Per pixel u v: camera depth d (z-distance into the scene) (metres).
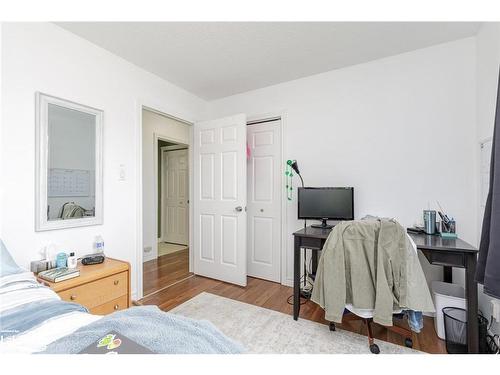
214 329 0.87
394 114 2.20
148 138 3.84
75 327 0.85
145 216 3.74
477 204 1.88
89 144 1.95
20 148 1.55
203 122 3.00
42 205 1.63
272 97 2.83
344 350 1.57
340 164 2.44
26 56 1.58
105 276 1.59
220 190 2.86
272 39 1.94
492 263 1.00
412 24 1.76
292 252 2.68
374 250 1.52
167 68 2.42
